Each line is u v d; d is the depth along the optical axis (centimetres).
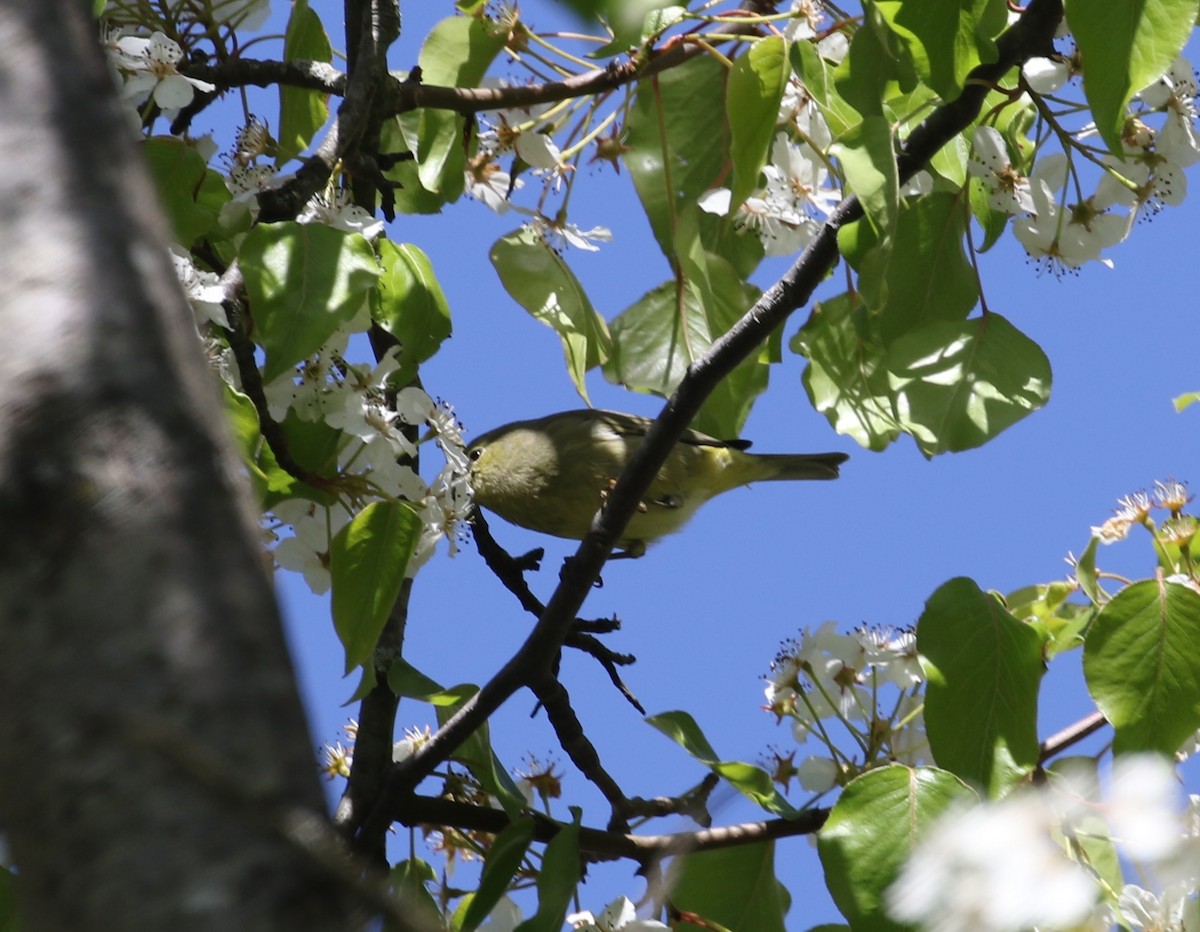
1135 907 575
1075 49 832
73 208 214
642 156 948
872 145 673
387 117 849
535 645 736
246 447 611
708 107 944
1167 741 654
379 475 697
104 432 196
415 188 969
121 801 177
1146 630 659
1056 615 845
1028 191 828
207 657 185
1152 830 323
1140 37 589
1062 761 705
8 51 228
